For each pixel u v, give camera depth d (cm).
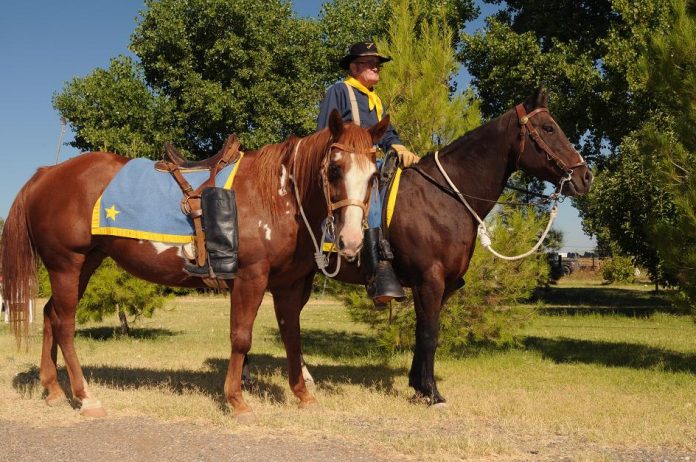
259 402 530
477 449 394
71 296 485
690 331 1237
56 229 479
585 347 995
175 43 2191
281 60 2356
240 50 2198
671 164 705
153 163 491
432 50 830
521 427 466
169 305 2017
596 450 408
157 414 477
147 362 756
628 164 1416
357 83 566
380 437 423
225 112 2225
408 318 825
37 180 502
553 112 1566
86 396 478
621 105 1499
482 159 536
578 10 1731
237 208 459
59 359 780
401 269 546
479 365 794
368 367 766
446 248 527
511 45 1622
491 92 1817
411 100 807
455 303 820
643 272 3512
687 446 416
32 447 389
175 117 2261
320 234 473
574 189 518
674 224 748
